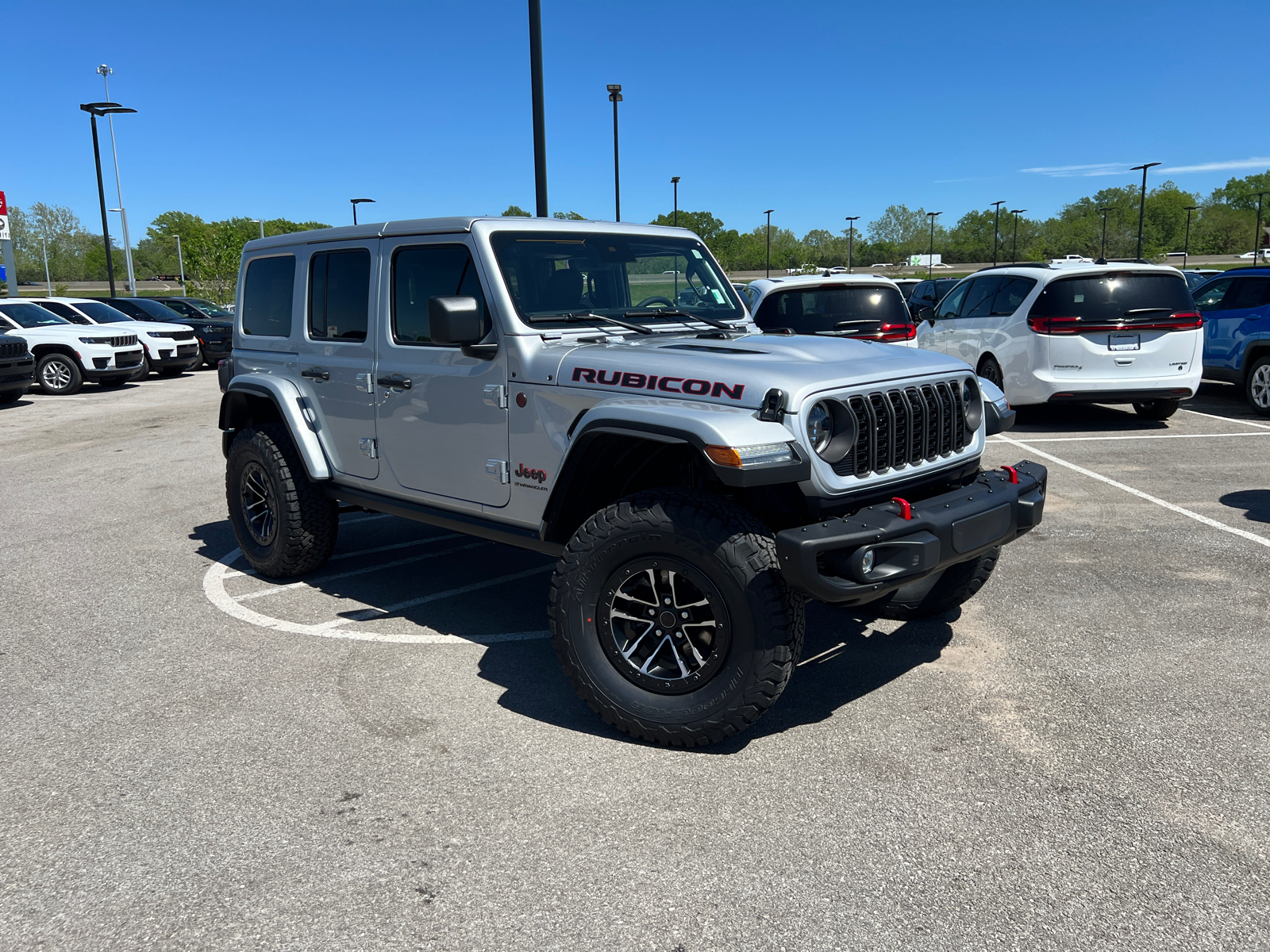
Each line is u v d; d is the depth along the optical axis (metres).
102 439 11.33
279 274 5.29
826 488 3.27
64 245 130.12
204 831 2.91
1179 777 3.13
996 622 4.59
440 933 2.44
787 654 3.17
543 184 10.78
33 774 3.28
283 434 5.25
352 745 3.46
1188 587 5.03
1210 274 19.56
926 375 3.67
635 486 3.86
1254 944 2.33
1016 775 3.16
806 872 2.66
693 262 4.79
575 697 3.87
